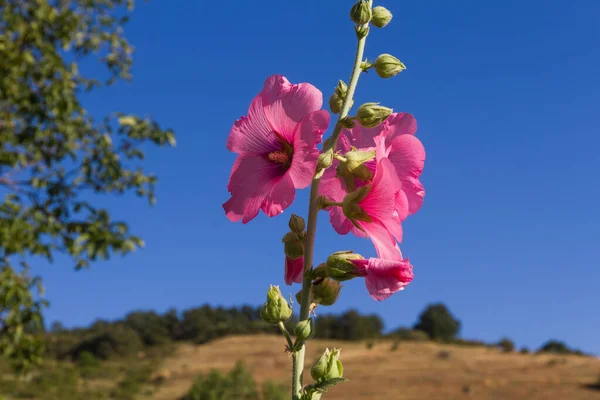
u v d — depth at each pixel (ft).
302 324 6.27
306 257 6.49
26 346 27.58
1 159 28.71
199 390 103.50
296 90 6.51
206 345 208.13
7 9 30.07
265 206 6.59
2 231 26.23
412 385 136.56
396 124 7.06
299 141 6.38
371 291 6.00
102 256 27.53
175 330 231.91
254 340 208.74
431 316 244.83
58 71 30.40
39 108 29.43
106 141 30.71
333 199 7.29
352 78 6.72
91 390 134.00
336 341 217.36
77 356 201.36
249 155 6.87
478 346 215.10
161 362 188.24
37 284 27.76
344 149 7.18
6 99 28.91
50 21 31.68
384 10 6.84
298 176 6.39
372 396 125.70
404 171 7.10
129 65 36.22
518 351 192.54
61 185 30.07
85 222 28.55
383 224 6.28
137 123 32.09
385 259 6.08
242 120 6.87
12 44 28.53
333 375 6.15
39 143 30.32
